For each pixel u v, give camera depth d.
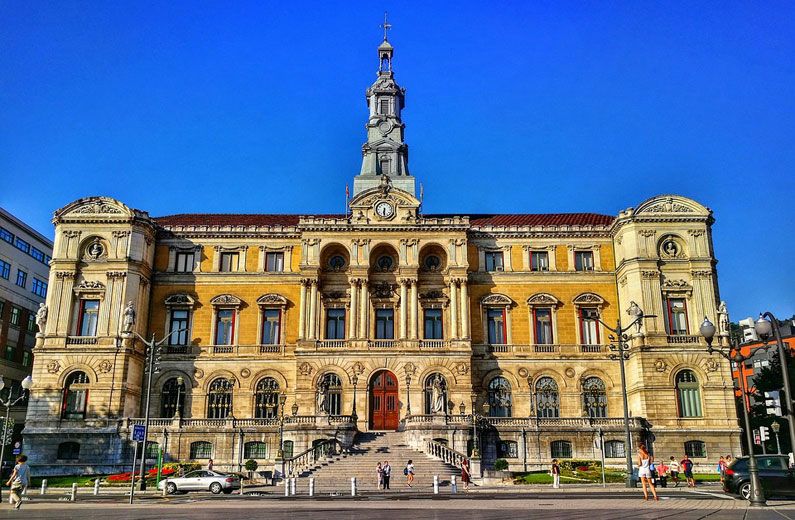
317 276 71.25
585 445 64.38
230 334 72.00
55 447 64.62
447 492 45.06
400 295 71.56
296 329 71.81
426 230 72.50
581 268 74.19
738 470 35.81
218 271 73.31
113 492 48.16
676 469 51.03
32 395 65.94
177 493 47.00
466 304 70.81
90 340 67.25
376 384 69.00
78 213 69.94
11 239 88.88
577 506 31.56
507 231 74.75
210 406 70.19
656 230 70.25
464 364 68.75
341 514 28.56
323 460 55.28
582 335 72.06
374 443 61.75
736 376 107.25
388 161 83.69
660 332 67.44
